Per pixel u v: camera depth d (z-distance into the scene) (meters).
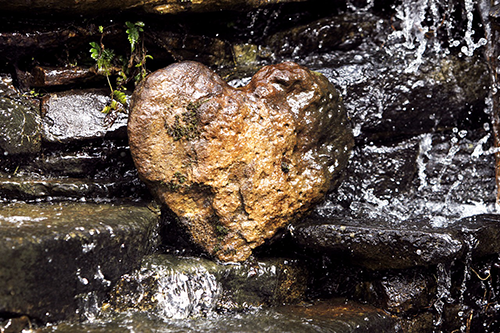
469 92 3.85
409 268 3.24
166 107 2.96
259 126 3.03
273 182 3.05
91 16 3.31
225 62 4.03
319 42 4.07
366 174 3.83
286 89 3.15
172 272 2.80
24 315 2.22
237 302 2.97
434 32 3.93
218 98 2.97
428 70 3.82
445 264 3.26
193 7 3.43
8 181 2.98
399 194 3.86
